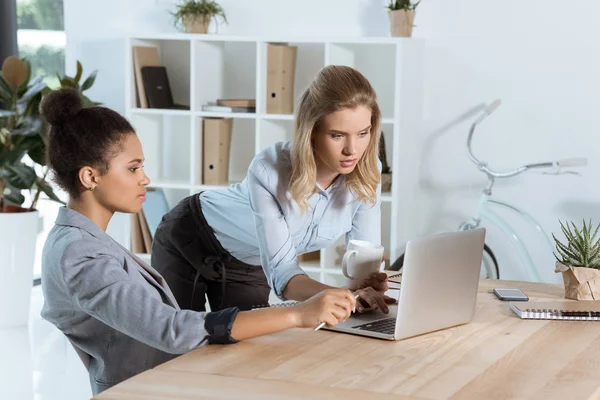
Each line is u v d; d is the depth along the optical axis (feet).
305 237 8.16
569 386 5.51
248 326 6.26
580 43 14.42
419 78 15.10
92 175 6.39
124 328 6.08
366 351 6.20
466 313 7.03
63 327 6.47
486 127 15.06
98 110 6.45
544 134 14.79
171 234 9.67
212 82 15.94
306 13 15.72
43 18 17.67
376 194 8.26
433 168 15.47
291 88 15.23
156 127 16.46
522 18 14.65
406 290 6.40
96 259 6.21
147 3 16.34
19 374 13.12
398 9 14.57
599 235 14.66
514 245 15.23
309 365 5.84
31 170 15.07
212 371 5.69
